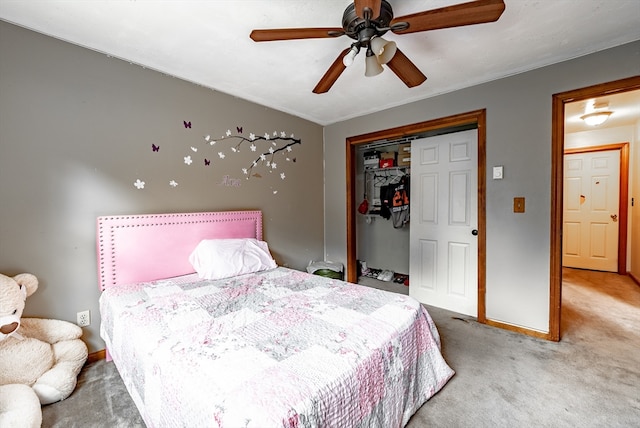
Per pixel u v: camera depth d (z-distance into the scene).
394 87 2.60
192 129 2.44
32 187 1.73
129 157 2.10
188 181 2.42
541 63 2.16
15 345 1.52
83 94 1.90
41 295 1.77
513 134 2.33
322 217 3.76
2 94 1.63
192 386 0.92
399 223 3.81
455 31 1.75
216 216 2.53
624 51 1.88
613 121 3.76
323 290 1.86
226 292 1.83
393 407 1.24
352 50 1.44
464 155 2.78
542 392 1.63
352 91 2.68
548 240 2.20
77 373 1.73
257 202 2.96
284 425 0.78
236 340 1.20
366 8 1.21
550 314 2.22
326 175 3.75
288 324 1.36
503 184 2.39
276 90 2.65
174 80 2.32
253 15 1.61
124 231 2.01
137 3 1.50
